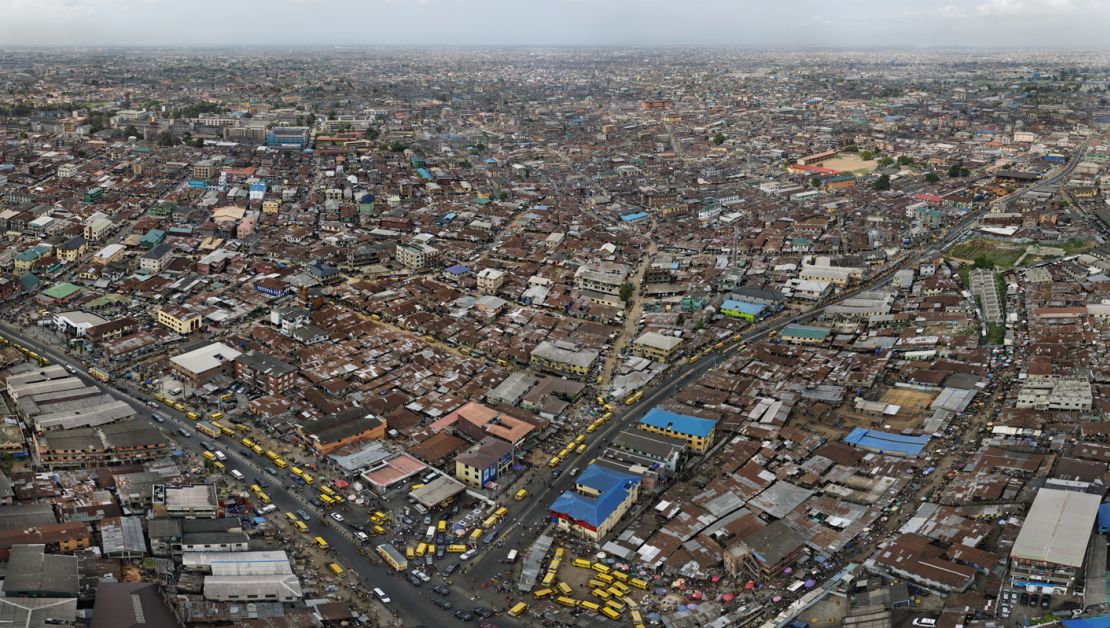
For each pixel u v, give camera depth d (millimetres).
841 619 189750
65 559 192125
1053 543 197000
